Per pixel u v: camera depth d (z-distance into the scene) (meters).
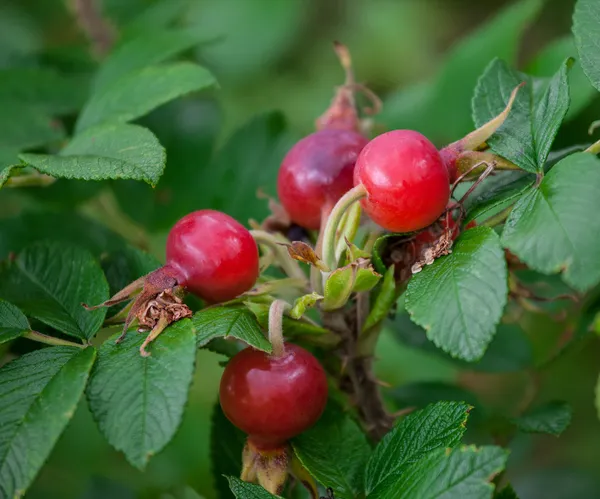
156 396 0.36
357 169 0.39
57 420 0.36
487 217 0.41
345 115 0.45
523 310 0.47
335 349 0.42
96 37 0.56
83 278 0.41
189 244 0.39
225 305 0.39
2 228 0.48
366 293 0.41
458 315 0.36
